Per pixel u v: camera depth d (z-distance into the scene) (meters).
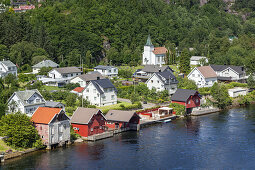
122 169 84.00
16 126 90.69
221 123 122.31
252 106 151.12
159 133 110.88
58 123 95.62
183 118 130.75
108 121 114.12
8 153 88.06
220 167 85.38
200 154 93.31
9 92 121.56
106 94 135.12
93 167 84.62
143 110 129.50
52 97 133.75
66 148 96.06
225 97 145.38
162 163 87.44
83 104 124.62
